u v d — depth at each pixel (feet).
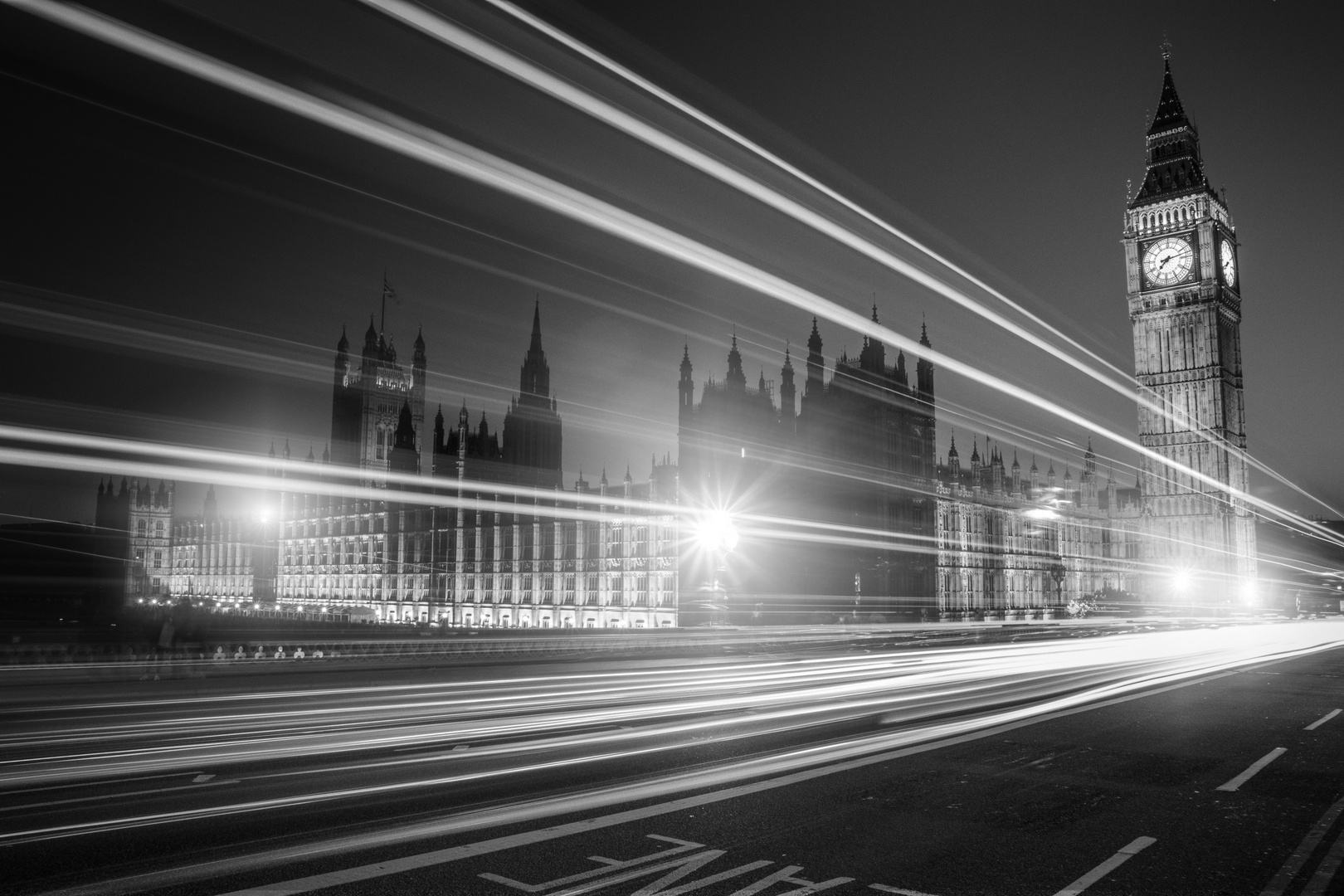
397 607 398.83
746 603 233.55
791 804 35.27
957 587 333.42
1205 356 445.78
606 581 273.33
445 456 391.04
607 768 41.81
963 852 29.19
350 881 25.80
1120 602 435.53
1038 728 54.49
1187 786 38.78
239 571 540.11
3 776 40.16
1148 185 469.57
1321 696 72.23
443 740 49.83
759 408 257.96
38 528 382.83
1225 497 434.71
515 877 26.25
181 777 39.78
